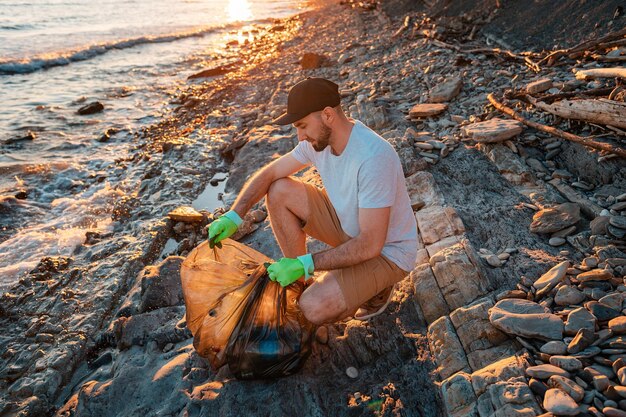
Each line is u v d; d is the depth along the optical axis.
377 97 6.56
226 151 6.61
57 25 22.56
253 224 4.40
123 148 7.72
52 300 4.02
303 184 2.78
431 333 2.75
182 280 2.59
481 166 4.40
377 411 2.37
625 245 3.11
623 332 2.35
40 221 5.45
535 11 8.77
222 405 2.46
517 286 2.89
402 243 2.56
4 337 3.66
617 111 3.99
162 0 34.09
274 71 11.29
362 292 2.52
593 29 7.22
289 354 2.43
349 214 2.52
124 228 5.19
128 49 17.12
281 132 6.71
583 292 2.69
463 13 11.21
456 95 6.08
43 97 10.93
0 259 4.69
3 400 3.08
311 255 2.38
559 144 4.41
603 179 3.91
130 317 3.36
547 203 3.81
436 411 2.36
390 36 11.69
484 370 2.35
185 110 9.37
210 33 21.05
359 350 2.71
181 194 5.70
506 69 6.61
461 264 3.04
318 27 18.31
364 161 2.31
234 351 2.44
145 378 2.88
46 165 6.95
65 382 3.24
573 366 2.21
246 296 2.48
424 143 4.65
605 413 1.96
